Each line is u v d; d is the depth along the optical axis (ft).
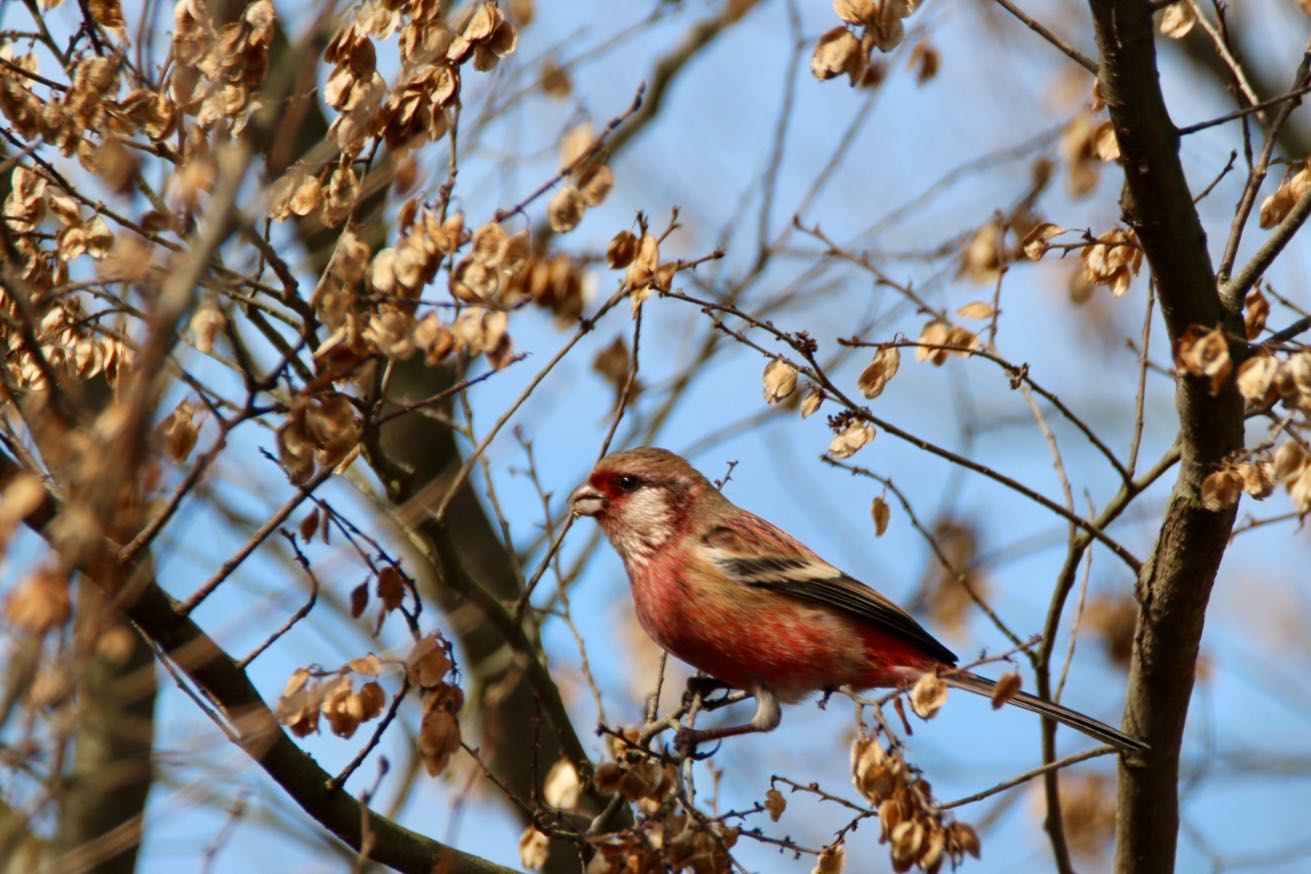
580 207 27.45
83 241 28.35
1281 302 33.71
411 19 28.35
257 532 27.30
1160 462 33.71
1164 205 29.91
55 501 25.54
